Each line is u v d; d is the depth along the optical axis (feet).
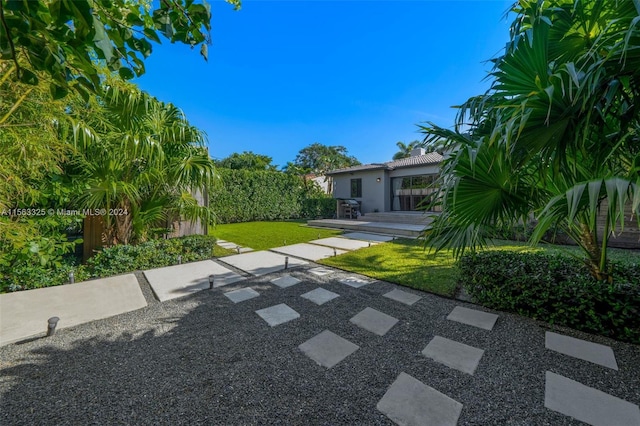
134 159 15.58
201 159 17.53
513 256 11.62
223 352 7.74
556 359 7.16
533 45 6.11
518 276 9.66
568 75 5.35
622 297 7.84
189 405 5.77
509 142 5.77
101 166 15.05
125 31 3.84
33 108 8.98
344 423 5.30
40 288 12.57
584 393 5.92
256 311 10.46
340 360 7.34
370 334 8.69
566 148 6.72
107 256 15.44
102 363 7.21
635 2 4.69
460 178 7.48
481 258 11.55
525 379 6.44
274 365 7.14
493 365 7.00
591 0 6.42
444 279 13.75
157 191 18.01
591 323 8.36
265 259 18.93
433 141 9.88
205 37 4.48
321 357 7.48
